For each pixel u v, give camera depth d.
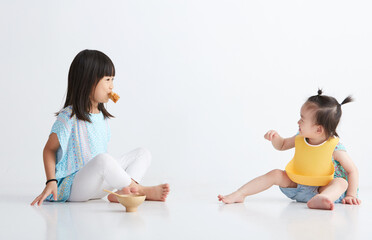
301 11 3.26
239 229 1.35
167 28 3.23
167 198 2.12
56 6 3.18
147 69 3.22
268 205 1.88
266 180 2.02
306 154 1.99
